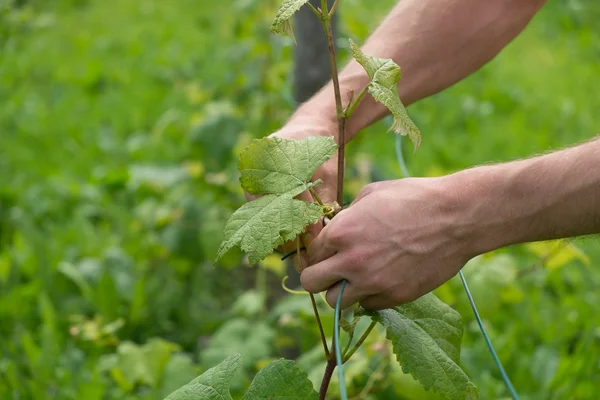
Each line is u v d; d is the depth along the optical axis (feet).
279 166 4.22
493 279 7.88
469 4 5.41
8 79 16.98
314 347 7.71
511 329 8.57
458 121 15.31
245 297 8.79
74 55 18.81
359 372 6.56
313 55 8.35
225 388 4.42
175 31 20.75
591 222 3.98
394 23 5.57
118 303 9.30
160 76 17.42
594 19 21.36
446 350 4.50
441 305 4.67
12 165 13.23
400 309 4.49
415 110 15.31
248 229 4.03
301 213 4.03
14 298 9.15
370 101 5.34
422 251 4.08
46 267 9.85
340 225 4.06
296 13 8.30
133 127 15.17
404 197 4.08
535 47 19.49
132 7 22.89
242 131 10.80
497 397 7.87
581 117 15.61
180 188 11.22
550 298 9.96
